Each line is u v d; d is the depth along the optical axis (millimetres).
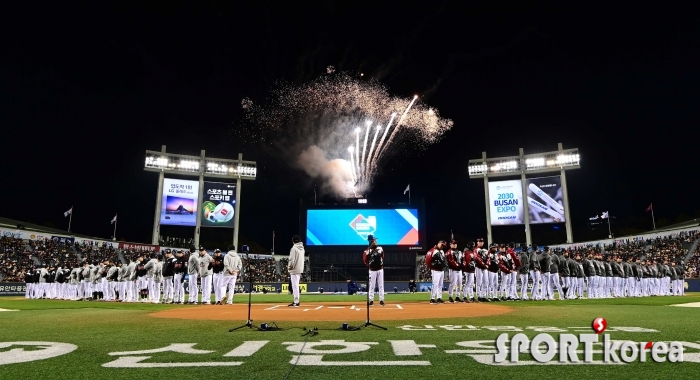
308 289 38531
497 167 44750
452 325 8703
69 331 8273
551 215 42031
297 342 6637
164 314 12219
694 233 42219
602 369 4750
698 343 6348
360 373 4566
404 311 12531
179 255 20484
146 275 22766
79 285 27406
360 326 8414
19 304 20359
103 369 4840
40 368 4922
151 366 4965
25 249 41062
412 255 42812
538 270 20062
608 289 24344
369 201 44250
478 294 18844
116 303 20750
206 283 19594
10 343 6738
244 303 19578
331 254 43062
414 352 5699
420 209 43406
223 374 4559
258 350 5941
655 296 25562
